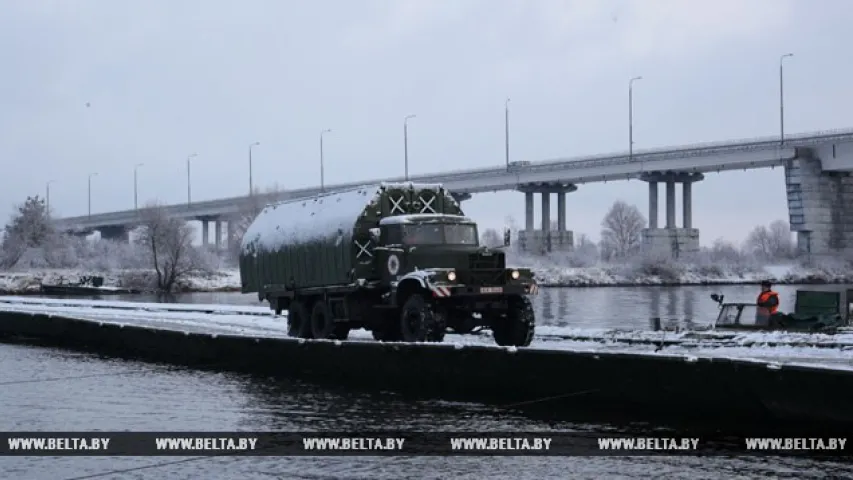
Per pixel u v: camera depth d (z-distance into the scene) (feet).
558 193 377.09
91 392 62.80
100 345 93.04
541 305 180.75
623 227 473.67
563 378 53.16
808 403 44.70
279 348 70.08
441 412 53.11
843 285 277.03
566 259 337.72
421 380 60.08
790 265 309.83
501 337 77.10
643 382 50.03
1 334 108.99
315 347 66.95
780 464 39.45
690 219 344.49
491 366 56.34
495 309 74.59
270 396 60.29
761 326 87.15
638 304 183.01
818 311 87.61
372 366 62.85
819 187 303.27
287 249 88.94
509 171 360.28
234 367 74.74
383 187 79.97
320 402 57.57
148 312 134.41
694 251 337.93
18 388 64.75
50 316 101.24
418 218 77.30
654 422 49.16
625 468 39.14
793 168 302.25
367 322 80.38
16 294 267.39
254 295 249.55
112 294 262.88
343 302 81.00
